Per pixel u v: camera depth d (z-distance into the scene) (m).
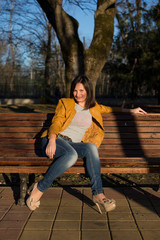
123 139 3.37
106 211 2.60
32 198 2.63
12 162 2.76
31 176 3.09
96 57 5.96
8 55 20.95
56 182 3.91
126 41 13.55
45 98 20.12
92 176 2.59
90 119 2.96
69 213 2.73
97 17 6.27
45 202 3.01
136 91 15.54
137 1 11.45
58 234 2.30
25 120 3.36
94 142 2.96
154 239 2.22
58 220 2.57
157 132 3.37
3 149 3.37
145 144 3.37
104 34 6.13
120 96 19.83
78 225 2.47
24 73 21.55
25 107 15.88
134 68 14.05
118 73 14.17
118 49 13.77
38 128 3.36
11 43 15.02
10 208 2.84
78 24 6.13
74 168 2.69
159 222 2.53
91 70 5.95
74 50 5.79
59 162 2.59
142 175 4.31
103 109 3.20
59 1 5.83
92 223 2.51
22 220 2.56
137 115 3.35
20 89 21.69
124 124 3.36
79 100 2.90
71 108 2.89
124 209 2.82
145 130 3.37
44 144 2.82
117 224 2.49
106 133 3.37
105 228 2.41
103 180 4.03
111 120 3.37
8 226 2.44
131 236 2.27
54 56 19.42
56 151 2.71
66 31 5.83
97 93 20.44
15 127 3.38
